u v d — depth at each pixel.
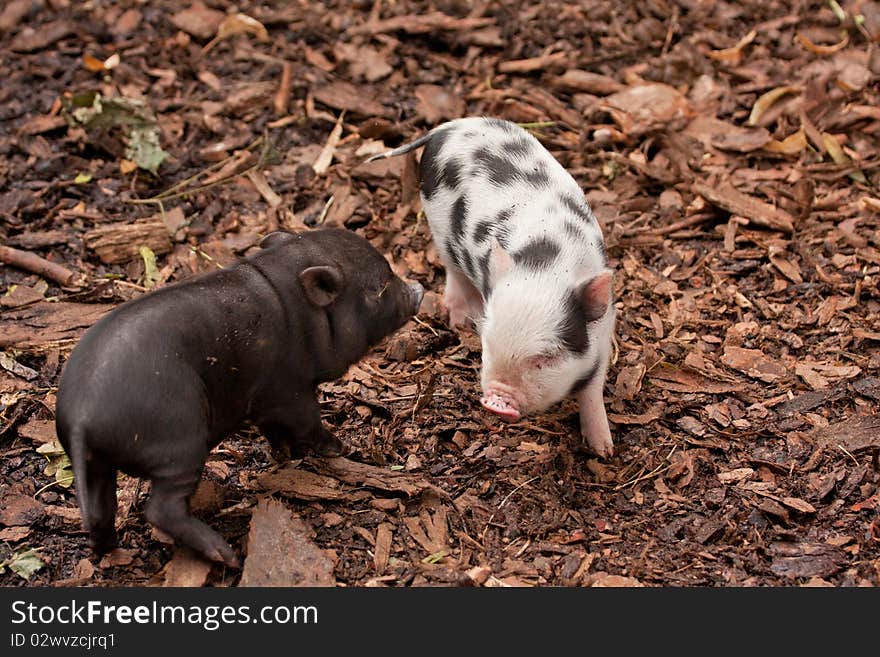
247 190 7.45
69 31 9.02
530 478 5.18
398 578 4.60
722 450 5.34
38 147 7.73
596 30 9.05
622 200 7.32
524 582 4.59
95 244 6.74
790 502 4.96
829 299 6.32
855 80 8.23
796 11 9.10
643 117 7.98
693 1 9.28
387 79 8.62
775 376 5.79
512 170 5.57
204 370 4.46
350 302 5.01
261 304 4.67
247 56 8.79
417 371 5.93
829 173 7.43
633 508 5.02
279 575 4.50
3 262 6.63
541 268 5.00
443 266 6.76
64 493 5.13
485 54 8.91
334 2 9.45
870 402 5.56
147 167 7.50
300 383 4.91
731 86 8.45
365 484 5.06
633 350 6.04
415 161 7.19
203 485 5.04
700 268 6.70
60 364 5.89
